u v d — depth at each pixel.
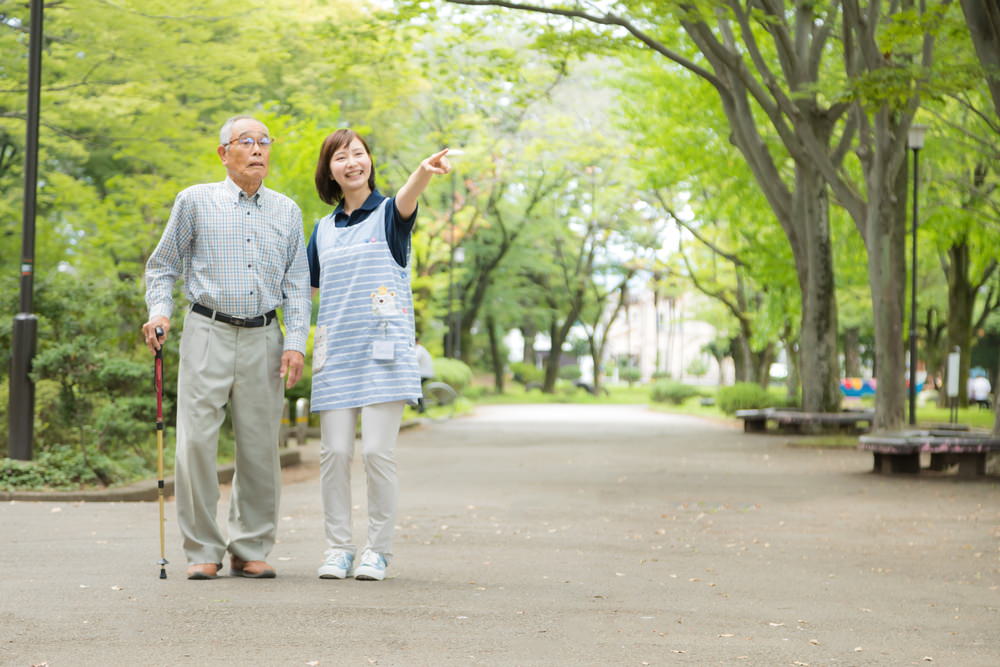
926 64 14.60
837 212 24.17
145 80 17.50
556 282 50.16
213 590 4.74
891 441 13.09
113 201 18.77
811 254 20.45
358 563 5.92
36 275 12.23
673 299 60.16
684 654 3.88
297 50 23.53
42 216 19.62
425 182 5.09
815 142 16.75
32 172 10.28
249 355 5.12
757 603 5.18
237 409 5.16
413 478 12.37
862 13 15.73
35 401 10.16
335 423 5.20
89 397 10.63
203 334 5.07
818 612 4.98
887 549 7.38
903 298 17.66
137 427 10.70
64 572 5.29
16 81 17.28
